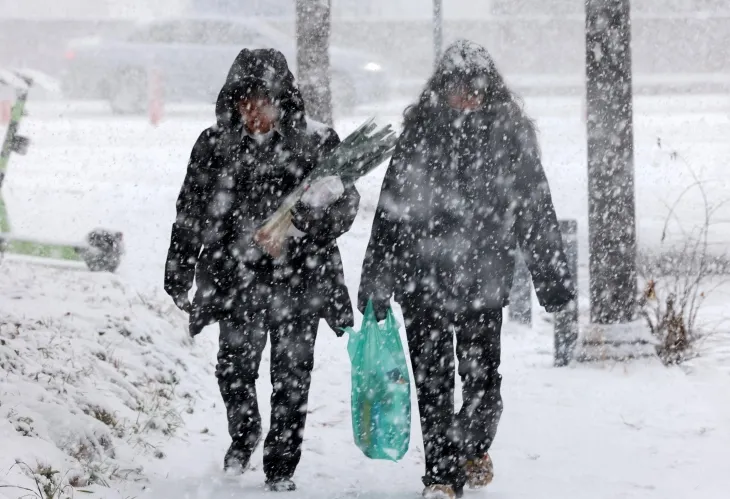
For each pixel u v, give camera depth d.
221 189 17.41
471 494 17.33
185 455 19.17
